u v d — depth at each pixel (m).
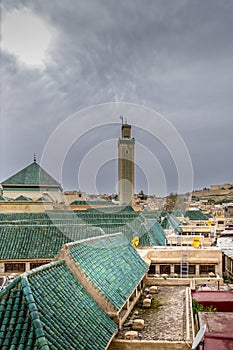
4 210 71.88
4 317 14.85
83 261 21.92
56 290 17.91
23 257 40.19
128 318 23.88
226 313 20.61
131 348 19.53
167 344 19.47
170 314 24.88
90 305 19.17
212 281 35.34
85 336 15.91
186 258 38.22
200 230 72.31
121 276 24.53
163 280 32.88
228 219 108.25
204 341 16.80
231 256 41.94
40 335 13.54
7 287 16.17
